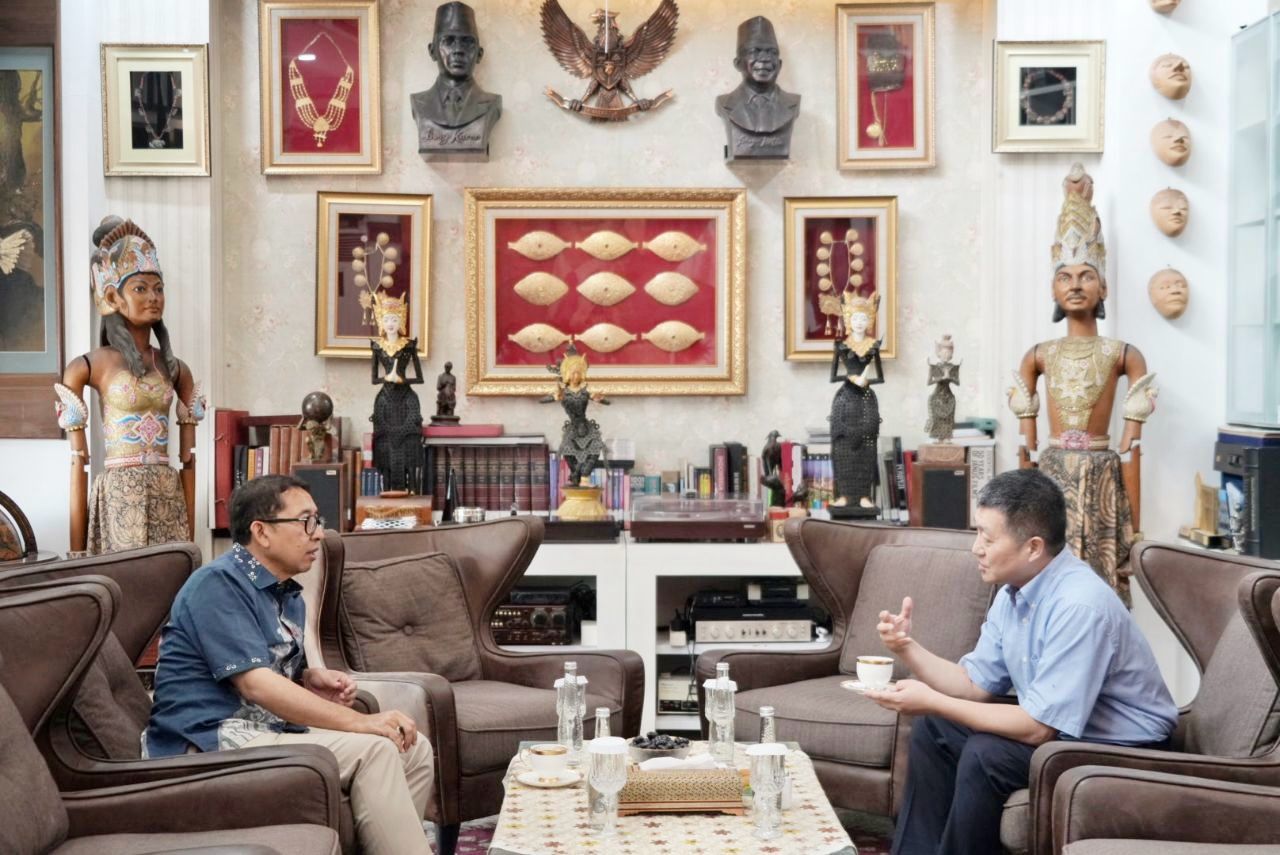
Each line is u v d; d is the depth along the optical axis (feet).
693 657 18.34
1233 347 18.02
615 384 19.95
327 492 17.84
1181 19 18.26
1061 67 18.79
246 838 9.05
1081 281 17.25
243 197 19.72
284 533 11.11
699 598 18.19
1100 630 10.52
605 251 19.90
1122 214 18.38
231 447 18.71
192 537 18.10
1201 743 10.72
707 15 19.86
